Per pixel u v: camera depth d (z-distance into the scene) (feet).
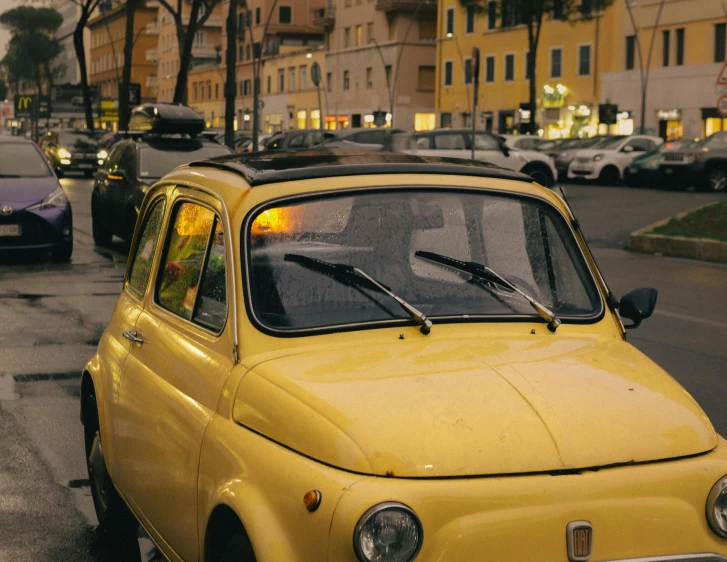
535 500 9.85
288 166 13.48
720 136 110.11
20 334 34.27
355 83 288.71
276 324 12.03
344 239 12.84
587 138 138.51
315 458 10.19
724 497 10.45
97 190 61.00
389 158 14.23
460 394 10.68
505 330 12.59
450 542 9.61
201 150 57.88
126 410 14.61
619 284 46.32
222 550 11.53
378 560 9.45
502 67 238.07
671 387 11.64
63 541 16.99
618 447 10.39
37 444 22.29
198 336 12.91
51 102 299.17
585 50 214.69
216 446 11.44
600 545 9.96
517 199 13.85
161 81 440.45
